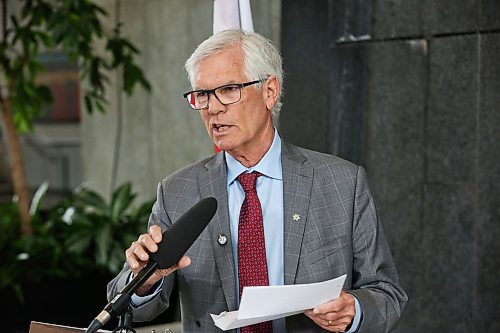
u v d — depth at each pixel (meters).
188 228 2.78
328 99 5.82
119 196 8.61
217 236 3.13
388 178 5.54
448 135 5.17
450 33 5.12
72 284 8.17
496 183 4.91
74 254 8.21
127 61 8.00
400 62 5.41
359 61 5.63
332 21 5.75
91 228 8.29
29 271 8.02
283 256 3.11
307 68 5.93
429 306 5.37
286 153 3.24
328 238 3.13
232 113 2.93
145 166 10.45
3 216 9.01
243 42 2.96
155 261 2.72
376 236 3.19
